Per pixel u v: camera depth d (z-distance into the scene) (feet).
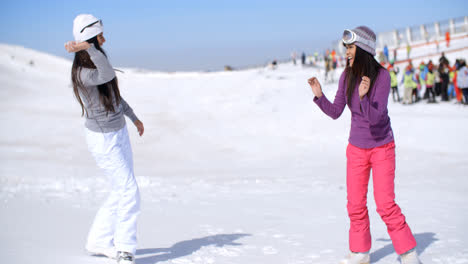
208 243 15.85
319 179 39.68
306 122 86.28
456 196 26.66
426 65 82.33
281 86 119.24
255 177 43.62
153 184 36.47
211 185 35.88
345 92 12.45
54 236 15.78
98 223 13.07
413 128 65.92
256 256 14.10
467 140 58.29
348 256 12.85
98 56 11.37
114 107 12.34
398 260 13.16
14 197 27.30
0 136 88.69
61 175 47.73
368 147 12.04
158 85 162.71
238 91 125.18
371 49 11.89
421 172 40.93
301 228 18.65
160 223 19.86
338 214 21.84
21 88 159.12
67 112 117.60
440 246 14.79
